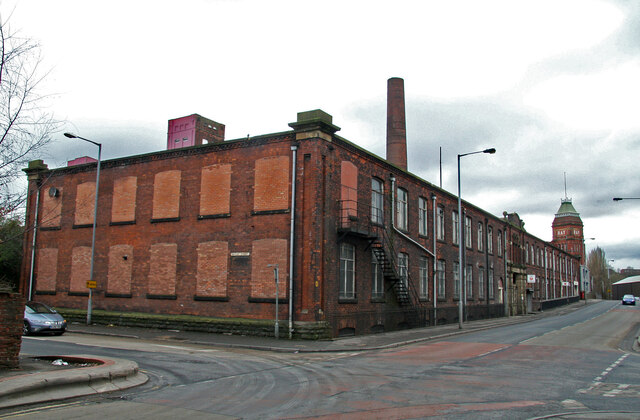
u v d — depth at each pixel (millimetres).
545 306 64812
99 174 27875
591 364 14953
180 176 25750
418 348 19328
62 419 7906
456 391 10344
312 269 21281
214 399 9570
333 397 9742
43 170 31469
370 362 15109
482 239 44750
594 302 92312
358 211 24656
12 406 8586
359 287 24500
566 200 120500
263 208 22875
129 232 27125
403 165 36406
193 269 24547
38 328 21375
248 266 22922
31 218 30875
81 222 29234
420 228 32781
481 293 43250
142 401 9359
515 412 8453
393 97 37156
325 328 21250
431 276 33281
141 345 18969
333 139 23000
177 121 31547
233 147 24188
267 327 21672
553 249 78188
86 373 10375
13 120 10227
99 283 27797
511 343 21219
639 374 13086
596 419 8008
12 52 10094
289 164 22516
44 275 30188
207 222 24469
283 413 8414
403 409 8672
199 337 21891
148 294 25828
